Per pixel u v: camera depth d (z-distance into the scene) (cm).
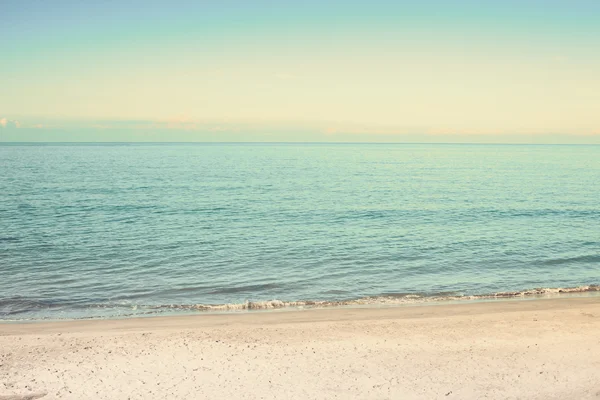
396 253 2903
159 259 2767
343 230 3656
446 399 1127
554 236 3391
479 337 1523
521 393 1153
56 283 2309
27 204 4909
